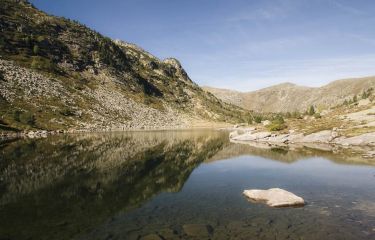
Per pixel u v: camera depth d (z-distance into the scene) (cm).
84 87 18375
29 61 17200
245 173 4050
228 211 2342
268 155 5853
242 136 9850
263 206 2477
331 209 2377
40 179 3525
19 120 11150
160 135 11788
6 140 8038
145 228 1978
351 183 3334
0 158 4975
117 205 2516
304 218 2159
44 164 4497
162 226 2016
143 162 4956
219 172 4128
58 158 5069
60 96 15388
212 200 2677
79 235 1864
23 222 2102
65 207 2453
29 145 6856
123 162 4891
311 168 4344
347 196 2781
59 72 18325
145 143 8219
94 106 16625
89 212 2325
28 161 4725
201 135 12412
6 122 10694
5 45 17050
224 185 3312
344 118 9775
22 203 2570
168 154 6053
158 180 3572
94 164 4622
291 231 1914
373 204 2516
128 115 18200
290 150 6619
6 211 2350
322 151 6275
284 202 2494
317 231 1911
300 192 2950
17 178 3550
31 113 11725
